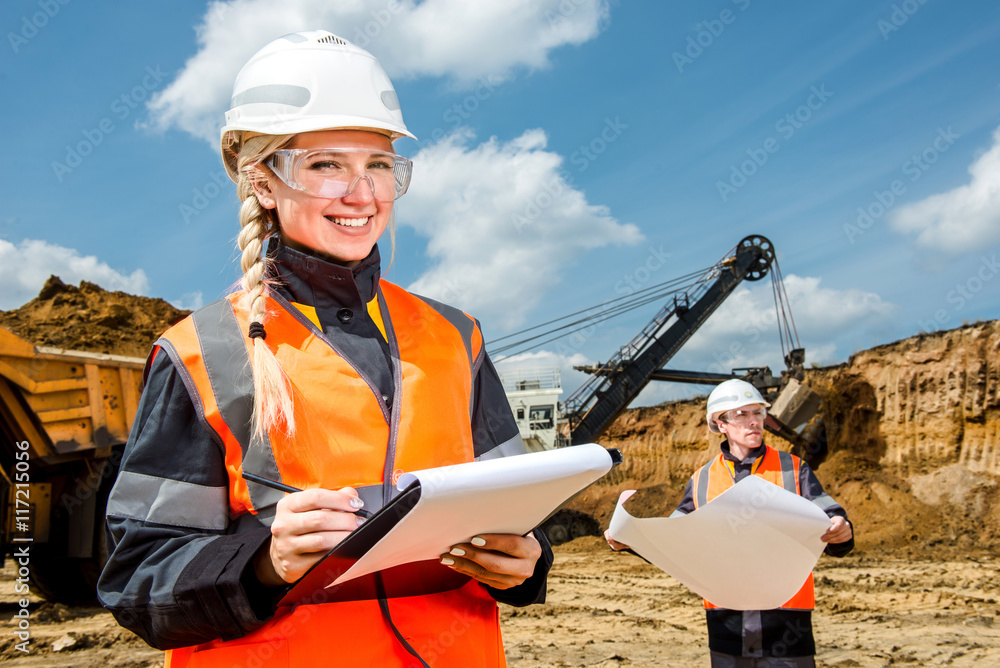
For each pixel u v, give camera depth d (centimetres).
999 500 1919
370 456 121
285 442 118
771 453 411
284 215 137
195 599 107
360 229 139
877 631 792
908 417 2275
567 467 107
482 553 116
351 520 106
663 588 1219
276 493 117
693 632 818
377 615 117
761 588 287
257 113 134
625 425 3316
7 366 839
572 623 880
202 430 122
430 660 118
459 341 151
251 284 129
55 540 922
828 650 702
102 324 1415
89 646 743
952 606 932
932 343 2317
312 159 132
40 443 879
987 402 2114
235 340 126
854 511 2088
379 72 145
